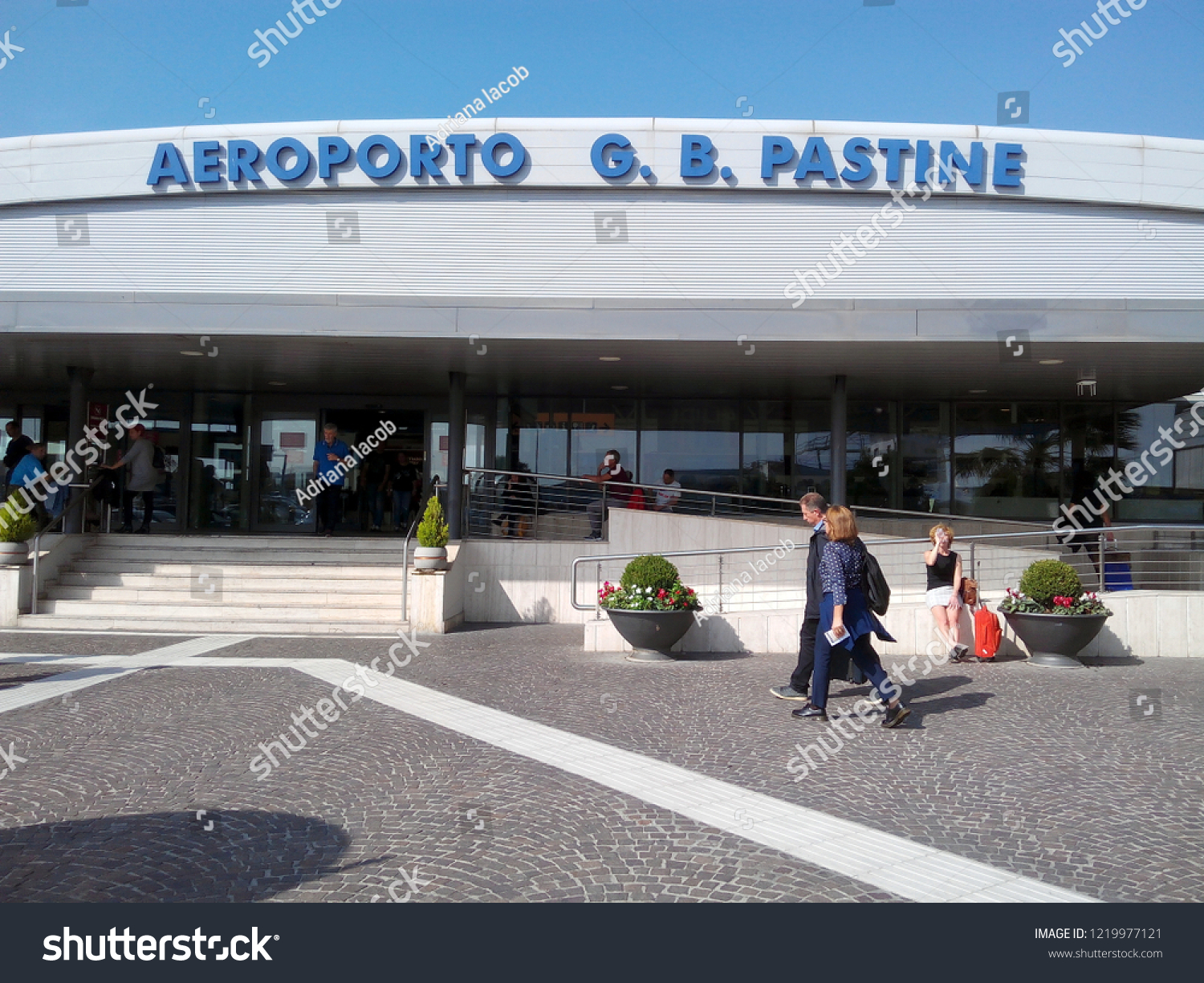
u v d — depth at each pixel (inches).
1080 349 514.6
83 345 541.0
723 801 207.0
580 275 620.7
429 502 498.9
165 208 634.8
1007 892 160.6
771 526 563.5
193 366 616.1
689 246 620.1
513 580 560.7
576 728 274.5
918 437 727.7
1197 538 630.5
